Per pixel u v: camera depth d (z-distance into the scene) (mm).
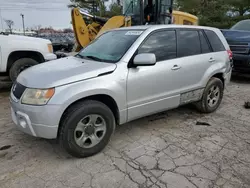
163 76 3549
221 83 4629
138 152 3152
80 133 2908
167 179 2600
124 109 3215
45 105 2643
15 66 6047
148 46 3453
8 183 2525
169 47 3717
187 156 3061
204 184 2525
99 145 3072
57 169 2775
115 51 3420
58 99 2664
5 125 3959
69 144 2824
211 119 4328
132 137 3580
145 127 3939
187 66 3887
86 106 2852
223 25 24188
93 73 2906
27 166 2830
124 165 2855
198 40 4207
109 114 3078
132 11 9023
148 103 3465
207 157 3041
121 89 3105
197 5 25016
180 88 3869
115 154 3102
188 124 4086
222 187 2484
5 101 5352
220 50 4582
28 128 2805
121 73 3105
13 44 5914
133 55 3260
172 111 4695
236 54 7012
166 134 3689
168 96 3705
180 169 2781
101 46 3775
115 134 3678
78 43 8391
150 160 2963
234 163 2914
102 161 2939
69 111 2789
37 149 3217
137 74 3254
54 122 2682
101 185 2504
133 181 2566
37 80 2826
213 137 3605
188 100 4090
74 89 2746
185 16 9711
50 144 3352
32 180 2578
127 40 3510
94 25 9086
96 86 2879
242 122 4207
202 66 4148
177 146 3316
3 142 3389
